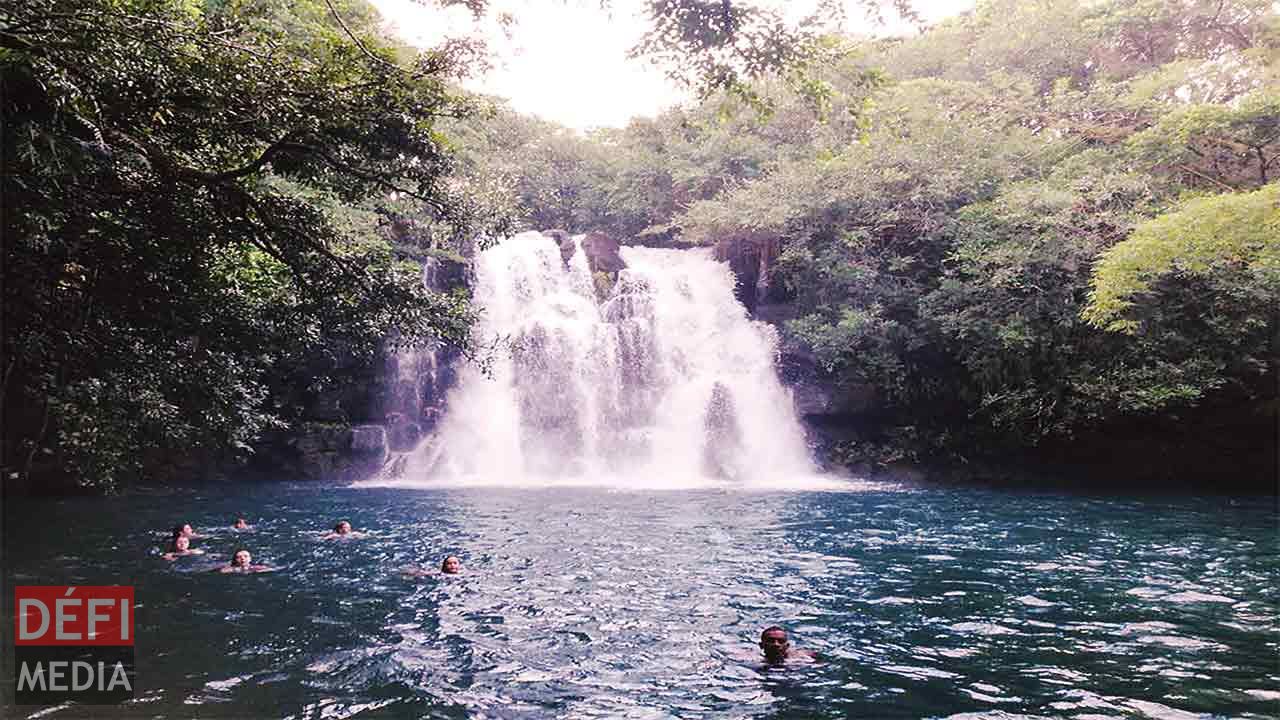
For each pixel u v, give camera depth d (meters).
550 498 20.47
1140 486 24.23
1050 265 23.05
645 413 29.77
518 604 8.62
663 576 10.20
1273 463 23.41
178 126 9.01
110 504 19.00
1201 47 26.62
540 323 30.72
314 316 12.78
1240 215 17.20
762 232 31.36
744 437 28.78
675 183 37.16
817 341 26.34
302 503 19.28
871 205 27.59
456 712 5.39
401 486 24.08
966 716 5.30
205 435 16.50
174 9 8.68
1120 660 6.57
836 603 8.69
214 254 11.84
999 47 30.52
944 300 25.19
